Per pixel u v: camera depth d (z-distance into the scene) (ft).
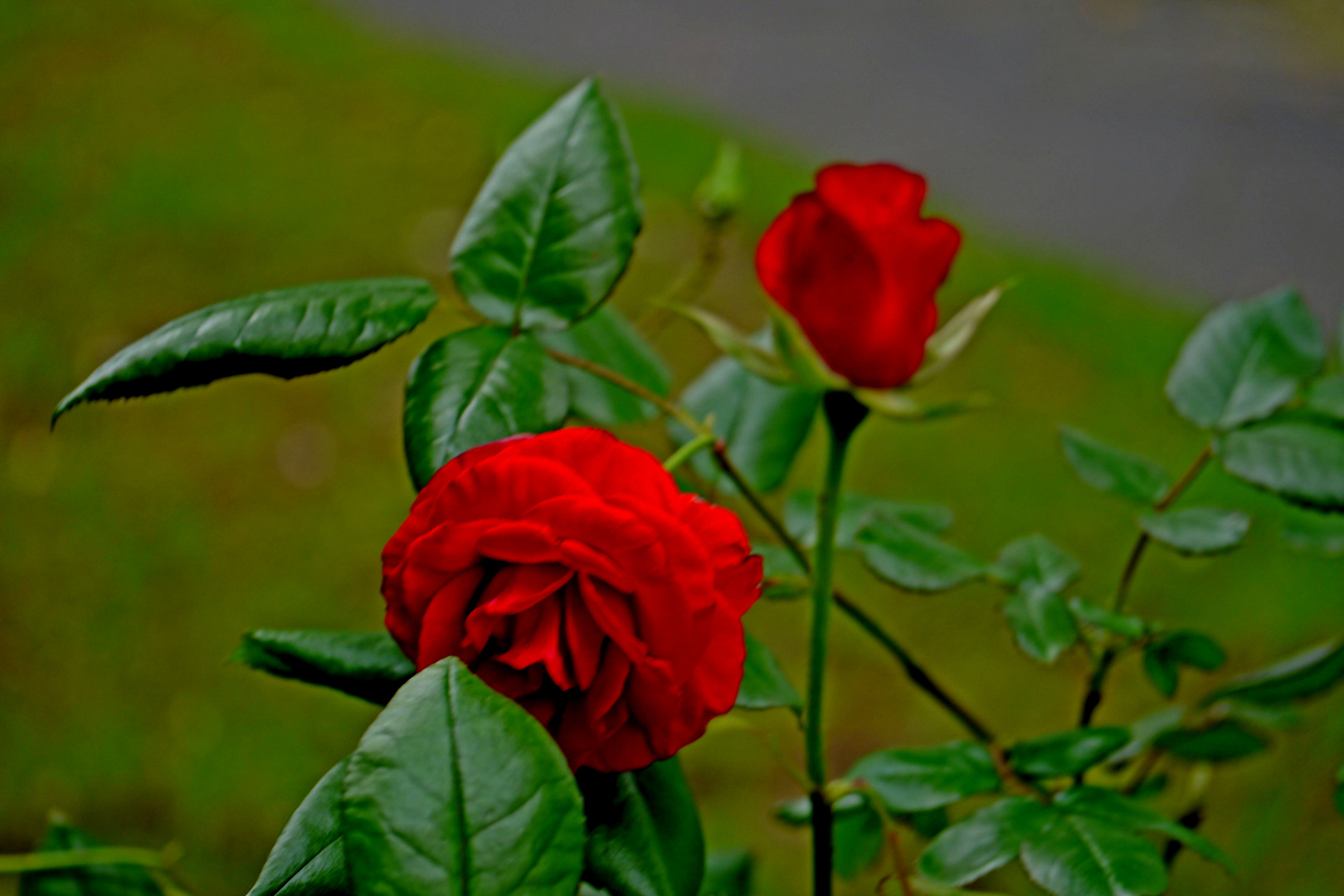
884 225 3.84
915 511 4.28
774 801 8.82
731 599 3.80
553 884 3.62
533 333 4.03
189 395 13.01
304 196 17.07
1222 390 4.26
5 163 18.01
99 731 9.32
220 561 11.02
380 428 12.72
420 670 3.75
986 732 4.18
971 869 3.95
